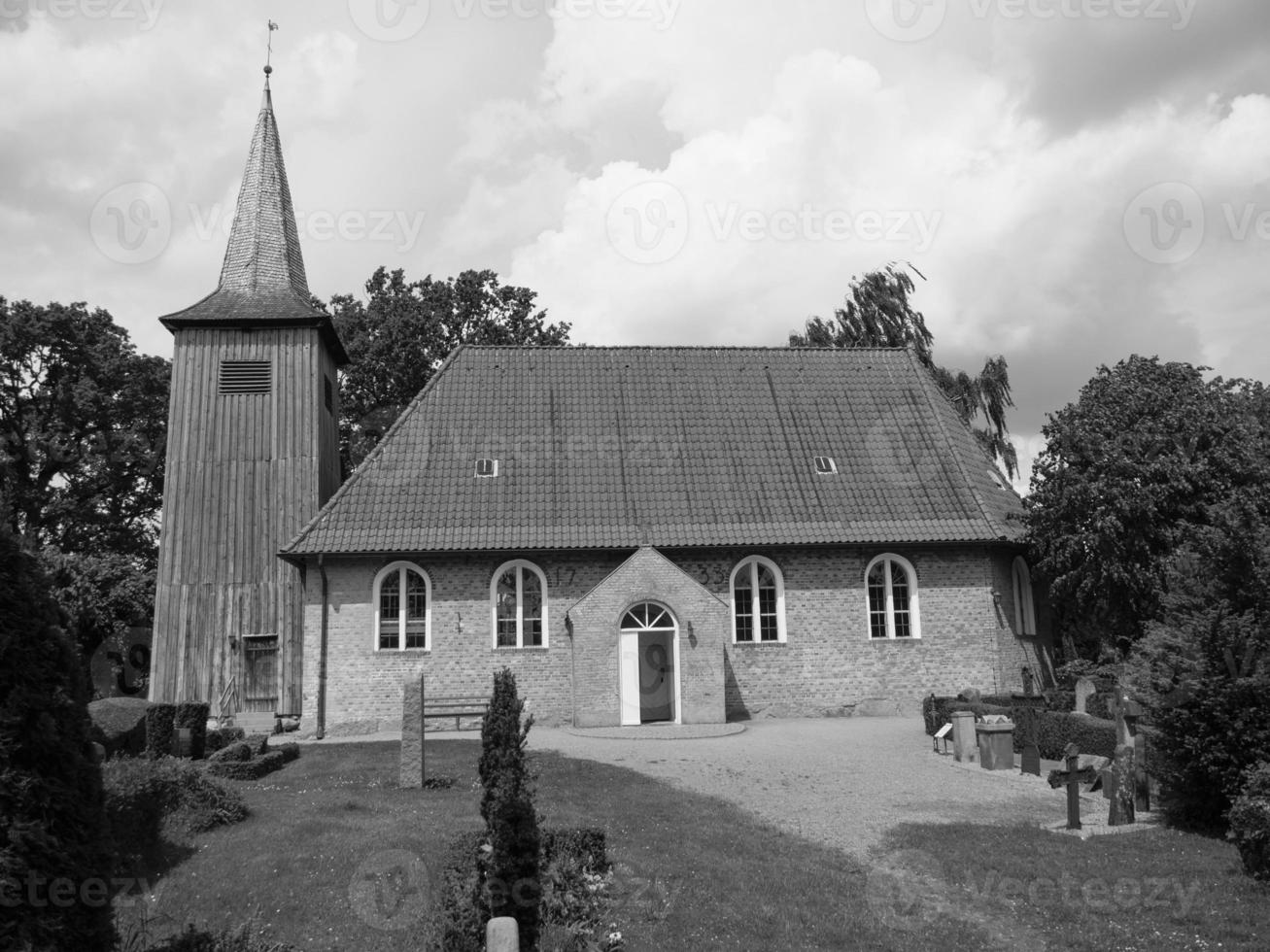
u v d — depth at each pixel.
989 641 31.20
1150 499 27.56
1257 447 28.84
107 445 47.41
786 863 14.06
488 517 30.41
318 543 29.44
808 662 30.62
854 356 36.72
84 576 39.59
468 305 51.50
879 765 21.84
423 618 29.92
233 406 33.31
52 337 45.66
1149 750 17.33
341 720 29.14
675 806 17.19
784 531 30.73
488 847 10.83
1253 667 15.59
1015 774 20.66
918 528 31.17
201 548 32.22
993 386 49.88
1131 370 30.53
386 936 10.95
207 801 15.61
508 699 11.09
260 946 10.09
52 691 7.87
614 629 28.88
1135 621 28.78
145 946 9.74
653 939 11.20
